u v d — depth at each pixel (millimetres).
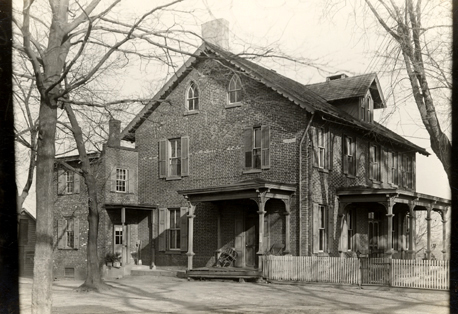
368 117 29344
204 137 27219
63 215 30312
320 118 24547
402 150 32562
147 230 29141
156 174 29031
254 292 18422
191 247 24266
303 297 16922
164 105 28875
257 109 25250
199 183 27172
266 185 21750
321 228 24531
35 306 9406
